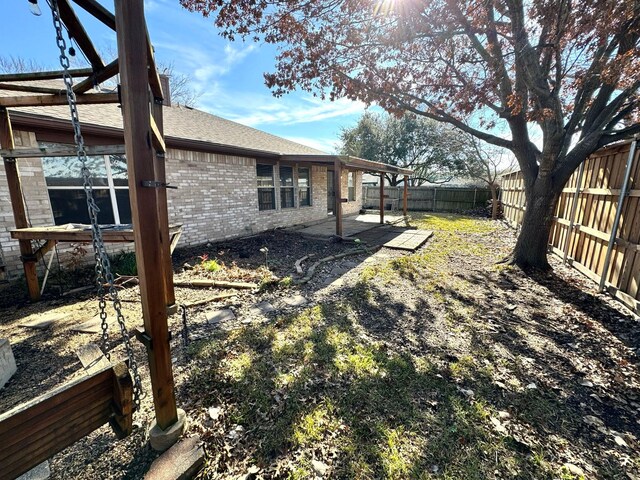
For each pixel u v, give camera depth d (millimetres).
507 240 8336
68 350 2729
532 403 2176
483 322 3461
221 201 7625
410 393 2244
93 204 1442
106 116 5520
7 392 2180
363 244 7453
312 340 2959
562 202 6137
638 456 1765
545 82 4402
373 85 5434
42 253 3807
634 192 3746
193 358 2619
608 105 4441
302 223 10969
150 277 1466
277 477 1598
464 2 3938
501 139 5355
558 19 3439
